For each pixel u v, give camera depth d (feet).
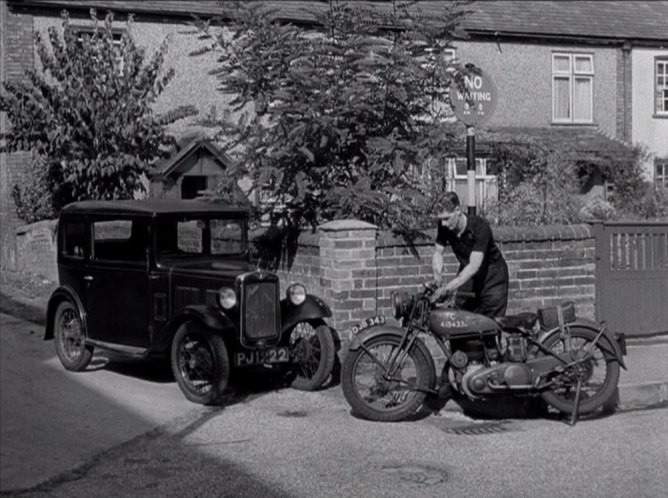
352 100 36.29
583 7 99.86
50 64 62.59
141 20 79.10
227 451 24.49
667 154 99.86
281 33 37.60
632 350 35.86
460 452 24.18
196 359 30.17
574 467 22.58
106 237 34.14
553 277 37.58
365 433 26.27
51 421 27.73
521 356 27.30
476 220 28.17
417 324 27.48
